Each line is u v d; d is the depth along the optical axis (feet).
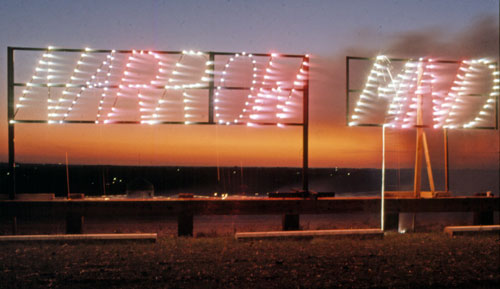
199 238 30.09
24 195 34.78
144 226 38.58
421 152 36.70
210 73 34.71
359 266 21.93
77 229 32.55
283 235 28.71
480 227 31.40
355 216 48.42
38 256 23.80
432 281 19.40
